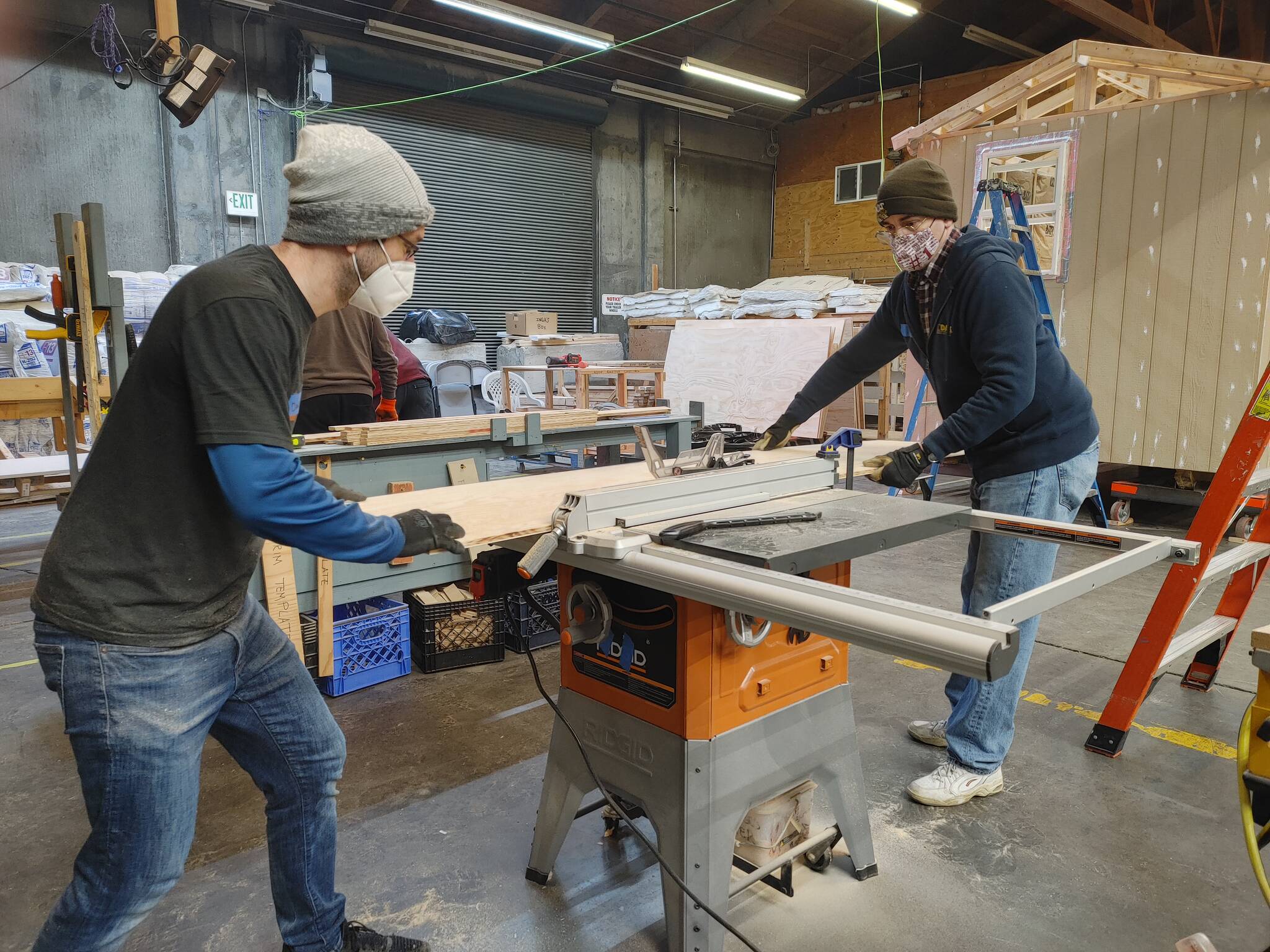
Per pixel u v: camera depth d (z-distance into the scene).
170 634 1.24
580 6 10.91
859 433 2.08
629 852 2.18
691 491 1.74
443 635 3.37
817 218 14.12
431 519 1.35
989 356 2.03
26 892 2.04
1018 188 4.19
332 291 1.31
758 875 1.86
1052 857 2.13
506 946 1.83
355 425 3.40
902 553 5.15
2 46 7.96
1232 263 5.10
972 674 1.05
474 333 10.51
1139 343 5.49
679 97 12.52
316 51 9.44
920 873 2.07
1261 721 1.53
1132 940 1.83
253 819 2.37
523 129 11.79
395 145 10.65
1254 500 4.95
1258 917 1.90
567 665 1.90
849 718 1.96
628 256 13.15
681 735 1.65
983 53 13.25
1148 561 1.46
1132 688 2.64
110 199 8.72
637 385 8.62
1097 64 5.48
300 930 1.62
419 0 10.16
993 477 2.27
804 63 12.99
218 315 1.15
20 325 7.04
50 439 7.29
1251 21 10.38
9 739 2.85
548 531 1.55
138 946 1.85
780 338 7.77
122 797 1.24
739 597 1.28
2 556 5.11
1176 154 5.22
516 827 2.29
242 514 1.16
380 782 2.52
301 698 1.49
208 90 5.84
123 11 8.62
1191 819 2.30
